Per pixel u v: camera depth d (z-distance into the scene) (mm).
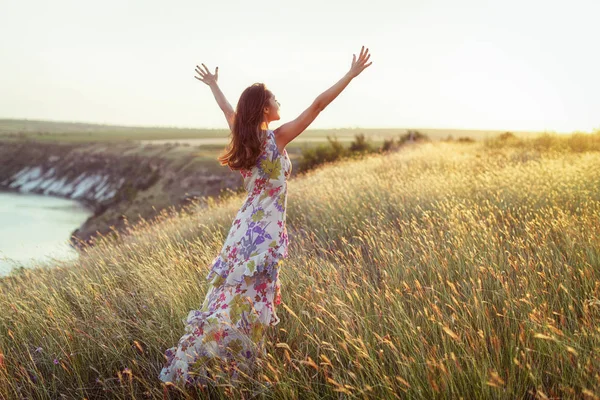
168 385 3236
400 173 11594
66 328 3980
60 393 3518
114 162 75562
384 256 4637
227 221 8078
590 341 2945
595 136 16625
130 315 4383
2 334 4238
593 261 4086
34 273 5828
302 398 3072
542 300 3525
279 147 3348
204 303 3414
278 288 3443
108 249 7102
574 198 6648
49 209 50750
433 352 2945
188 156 60562
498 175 8922
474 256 4449
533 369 2844
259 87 3344
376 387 2875
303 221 7434
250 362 3180
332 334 3447
